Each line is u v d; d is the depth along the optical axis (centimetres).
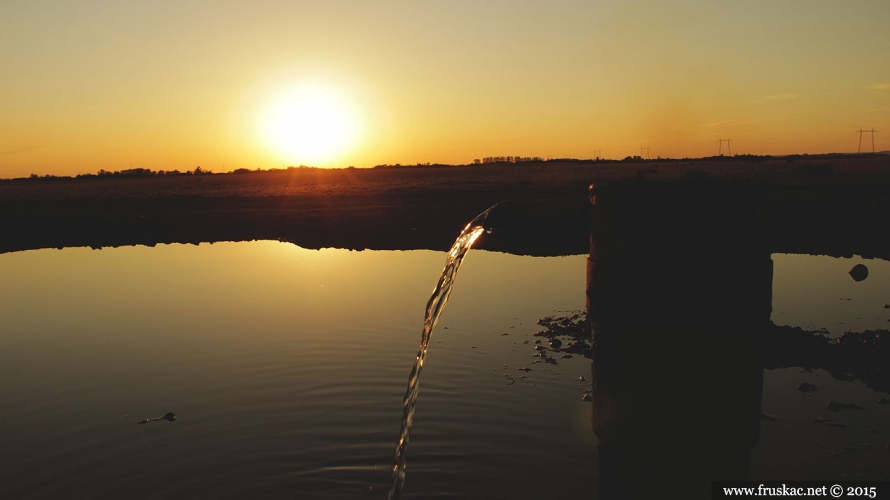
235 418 515
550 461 427
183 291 1065
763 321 158
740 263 154
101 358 690
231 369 634
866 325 778
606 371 166
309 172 12294
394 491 276
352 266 1320
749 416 157
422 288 1034
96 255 1658
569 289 998
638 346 159
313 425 496
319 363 642
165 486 415
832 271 1178
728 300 155
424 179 6325
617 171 6297
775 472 411
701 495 157
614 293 162
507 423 489
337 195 3725
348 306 900
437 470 420
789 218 1828
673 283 156
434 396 548
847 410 521
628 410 161
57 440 487
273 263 1395
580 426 480
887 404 532
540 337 723
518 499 379
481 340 711
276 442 470
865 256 1359
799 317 826
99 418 525
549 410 512
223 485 414
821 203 2088
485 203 2817
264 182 7156
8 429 509
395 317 823
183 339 752
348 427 490
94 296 1052
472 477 410
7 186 7812
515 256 1389
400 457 280
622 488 164
